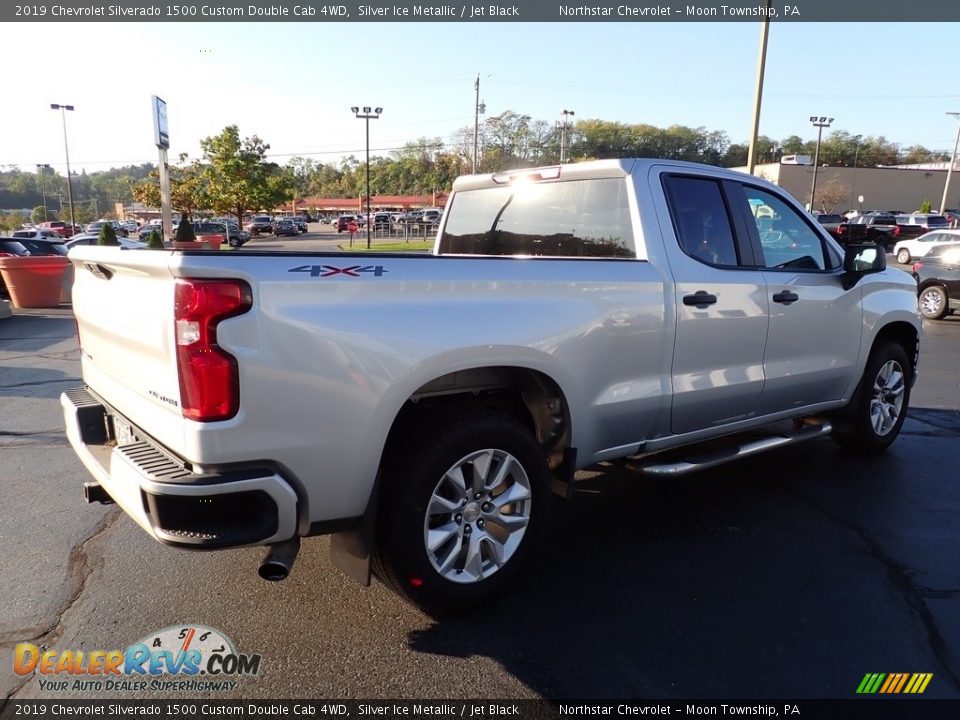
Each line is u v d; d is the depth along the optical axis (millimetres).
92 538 3861
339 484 2658
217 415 2379
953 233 29828
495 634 3002
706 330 3873
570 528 4082
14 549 3727
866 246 4531
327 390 2559
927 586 3428
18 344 10383
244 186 43344
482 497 3105
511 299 3084
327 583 3402
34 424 6121
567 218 4156
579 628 3047
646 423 3746
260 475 2457
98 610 3154
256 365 2408
